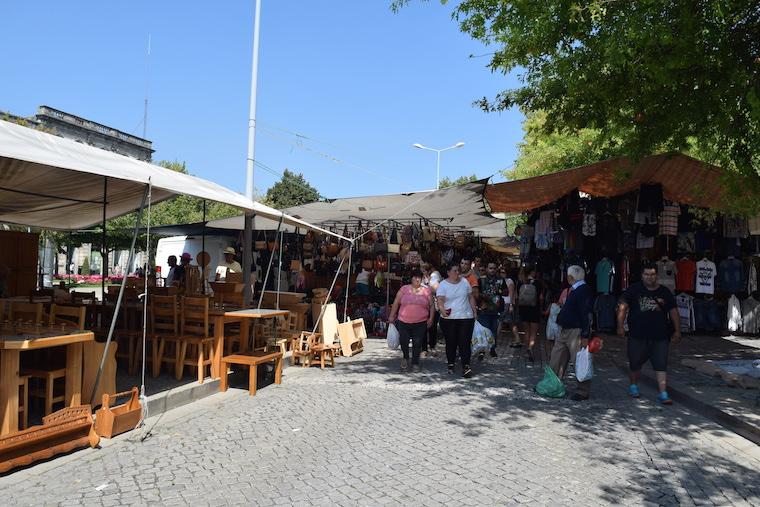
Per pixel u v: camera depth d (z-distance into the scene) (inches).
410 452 204.4
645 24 242.7
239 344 364.2
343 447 209.6
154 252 1035.3
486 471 185.5
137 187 346.6
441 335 570.3
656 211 441.1
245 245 461.4
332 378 346.9
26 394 204.7
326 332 400.8
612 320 498.9
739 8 253.6
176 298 306.2
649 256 528.7
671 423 248.5
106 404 217.2
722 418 249.6
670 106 299.7
